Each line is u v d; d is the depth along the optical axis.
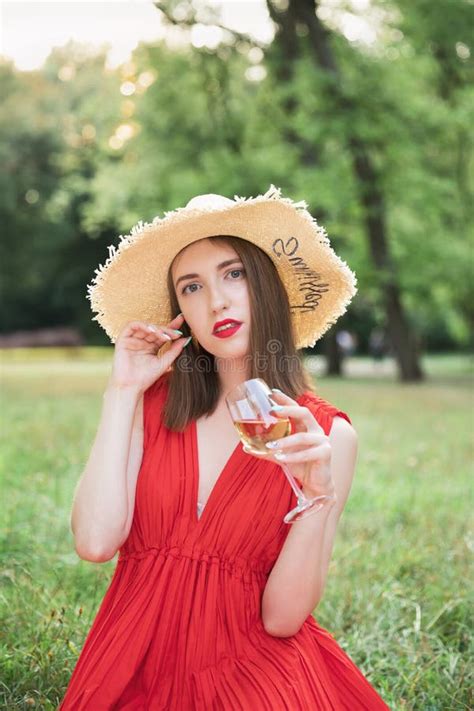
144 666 2.36
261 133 23.55
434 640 3.73
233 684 2.26
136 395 2.56
